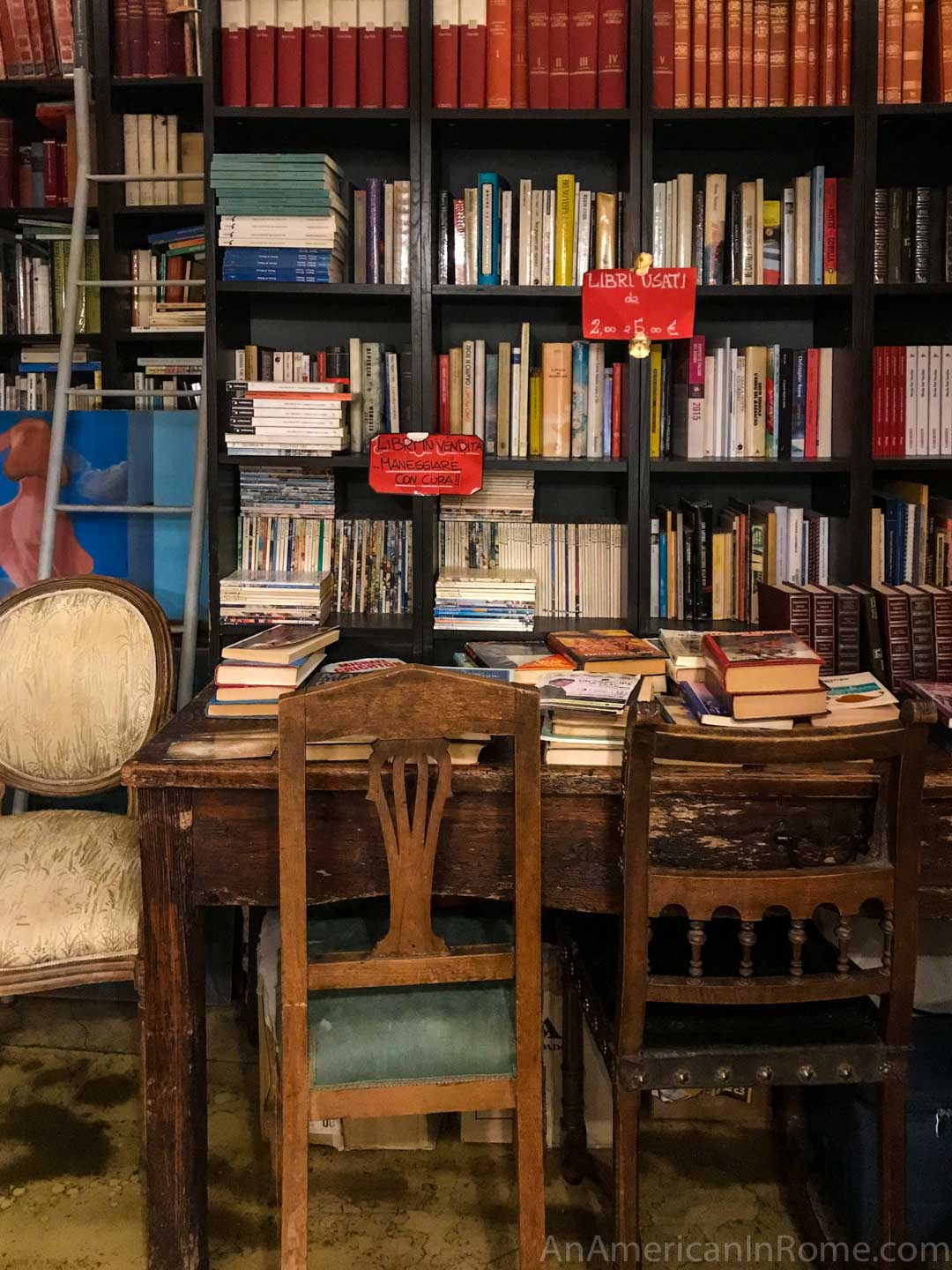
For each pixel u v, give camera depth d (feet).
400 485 8.72
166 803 6.09
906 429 8.94
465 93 8.49
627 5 8.44
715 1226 6.89
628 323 8.61
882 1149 5.73
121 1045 8.82
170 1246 6.34
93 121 11.66
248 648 7.04
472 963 5.56
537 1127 5.65
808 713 6.39
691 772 5.97
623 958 5.46
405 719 5.30
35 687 8.00
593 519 9.82
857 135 8.35
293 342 9.73
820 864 6.01
